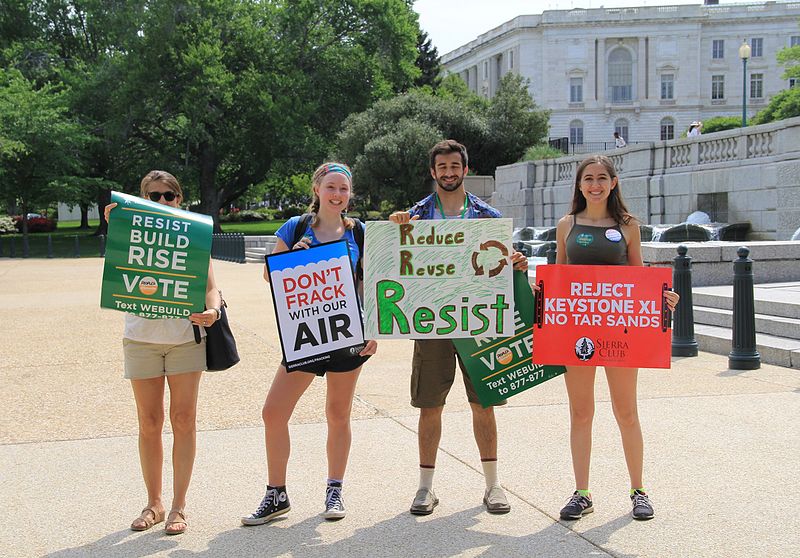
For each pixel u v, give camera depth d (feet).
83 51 185.16
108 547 14.10
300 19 164.25
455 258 15.47
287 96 156.35
